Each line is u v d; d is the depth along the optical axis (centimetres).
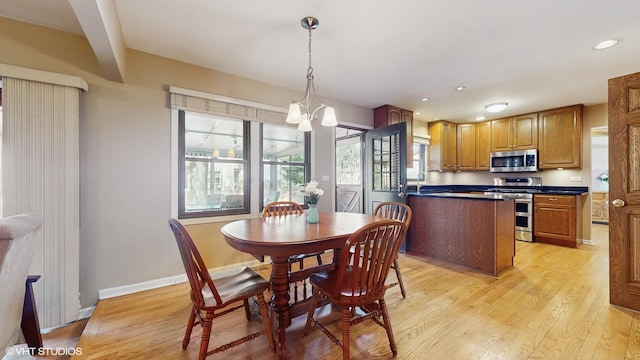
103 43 177
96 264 236
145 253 257
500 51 255
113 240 243
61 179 212
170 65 271
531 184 492
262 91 332
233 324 196
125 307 221
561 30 218
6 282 136
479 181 564
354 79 326
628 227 212
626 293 212
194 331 188
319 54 263
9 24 205
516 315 204
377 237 148
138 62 254
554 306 218
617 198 216
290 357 160
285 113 348
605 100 403
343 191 554
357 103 425
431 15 200
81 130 229
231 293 160
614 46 243
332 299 150
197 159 294
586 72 302
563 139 438
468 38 232
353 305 147
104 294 238
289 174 367
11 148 197
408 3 186
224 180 311
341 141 549
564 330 184
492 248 291
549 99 400
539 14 197
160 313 212
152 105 262
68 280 214
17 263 143
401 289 236
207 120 302
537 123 467
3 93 195
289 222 216
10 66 195
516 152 488
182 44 244
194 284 147
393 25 213
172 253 271
